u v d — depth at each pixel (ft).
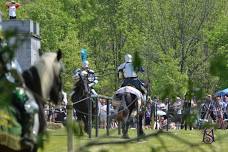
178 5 272.31
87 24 299.58
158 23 275.39
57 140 100.17
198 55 271.08
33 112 43.21
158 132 25.49
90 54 289.12
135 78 114.42
